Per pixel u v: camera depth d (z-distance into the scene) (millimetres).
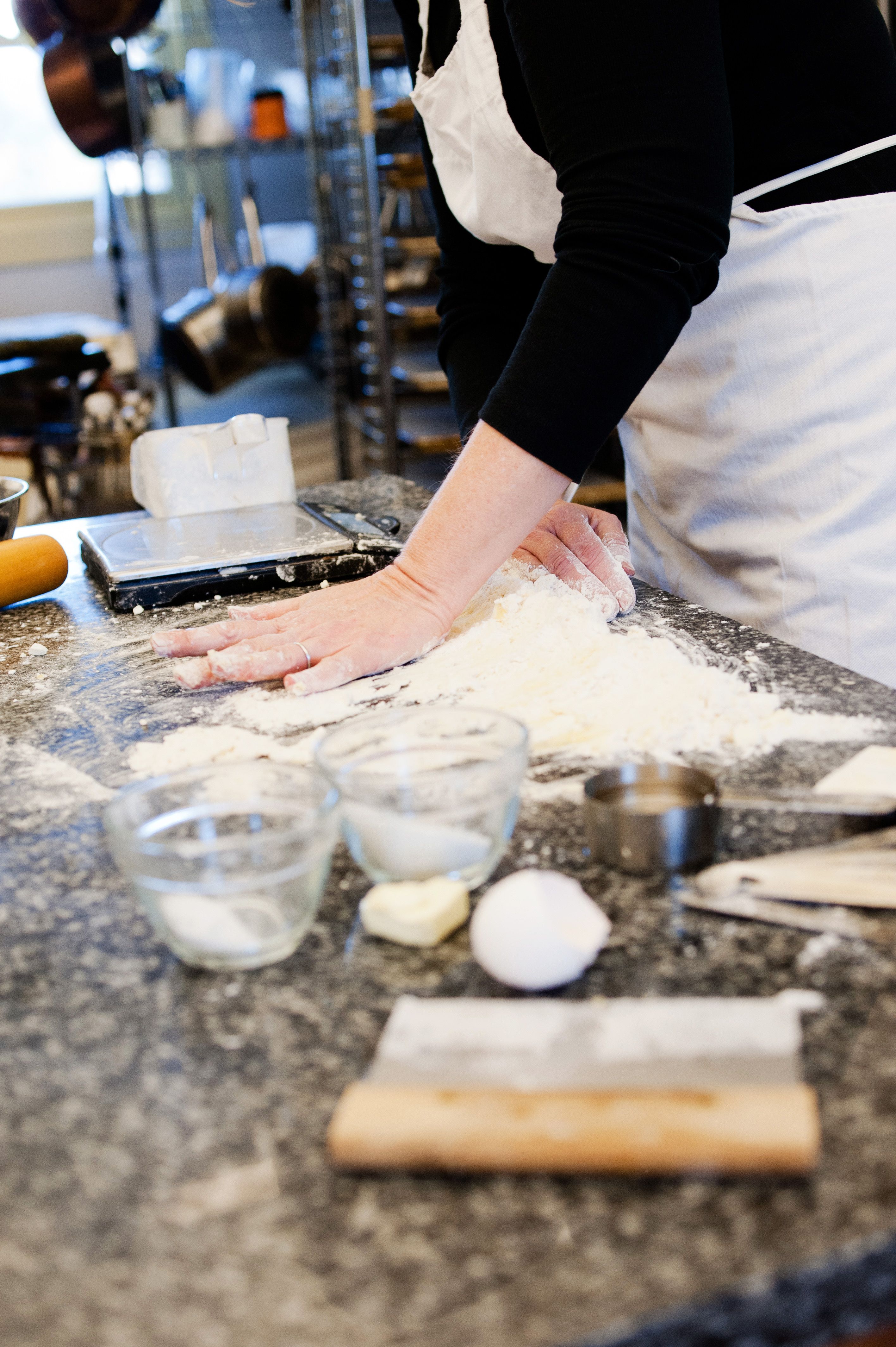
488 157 988
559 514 1020
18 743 754
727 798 564
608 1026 412
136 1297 326
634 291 744
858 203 981
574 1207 346
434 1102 365
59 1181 372
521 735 551
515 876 479
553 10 730
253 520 1183
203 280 3945
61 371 3469
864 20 963
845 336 997
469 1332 307
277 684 823
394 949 496
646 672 759
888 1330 377
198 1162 377
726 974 457
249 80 3648
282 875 479
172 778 545
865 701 711
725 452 1082
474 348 1204
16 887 576
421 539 826
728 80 957
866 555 1027
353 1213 351
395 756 583
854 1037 412
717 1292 313
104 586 1054
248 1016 455
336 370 3240
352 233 2938
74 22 2912
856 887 505
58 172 5051
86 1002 473
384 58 2453
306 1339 309
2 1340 313
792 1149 339
